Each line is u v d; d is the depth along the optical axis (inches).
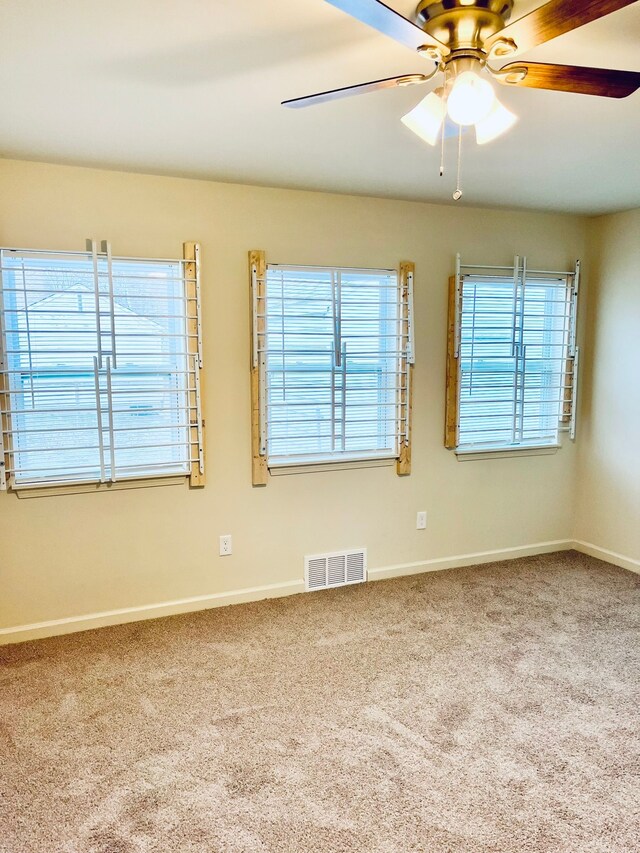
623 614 122.6
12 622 111.3
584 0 43.7
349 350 131.6
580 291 154.9
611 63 66.9
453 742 81.8
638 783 74.3
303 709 89.4
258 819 68.2
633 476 145.9
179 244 115.3
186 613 123.5
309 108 77.8
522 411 151.6
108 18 55.9
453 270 139.4
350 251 129.0
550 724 86.0
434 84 70.7
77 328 110.1
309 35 59.6
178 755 79.1
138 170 108.5
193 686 95.7
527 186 118.8
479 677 98.3
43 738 82.7
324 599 130.4
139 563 119.5
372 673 99.5
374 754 79.4
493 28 53.4
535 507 158.6
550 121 83.0
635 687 95.7
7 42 60.4
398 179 114.1
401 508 142.6
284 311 124.7
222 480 124.6
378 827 67.0
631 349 144.3
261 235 121.3
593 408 156.0
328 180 115.1
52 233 106.3
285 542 131.9
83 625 116.2
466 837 65.7
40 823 67.7
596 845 64.7
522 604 127.4
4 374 106.1
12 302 105.9
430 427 142.9
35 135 89.0
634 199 130.4
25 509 110.0
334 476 135.0
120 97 74.8
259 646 109.0
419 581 140.7
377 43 61.4
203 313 119.0
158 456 120.2
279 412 128.3
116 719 87.0
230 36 59.6
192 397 119.2
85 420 112.8
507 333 147.5
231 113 80.1
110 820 68.1
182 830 66.6
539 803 70.8
